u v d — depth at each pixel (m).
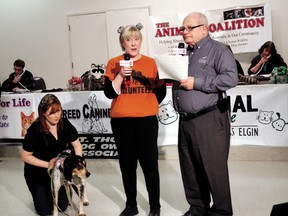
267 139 3.92
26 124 4.63
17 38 8.02
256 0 6.75
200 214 2.55
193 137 2.34
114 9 7.41
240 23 6.42
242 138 3.99
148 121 2.55
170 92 4.07
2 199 3.36
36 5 7.81
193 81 2.21
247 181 3.44
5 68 8.20
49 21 7.80
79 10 7.61
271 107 3.84
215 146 2.30
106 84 2.55
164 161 4.23
